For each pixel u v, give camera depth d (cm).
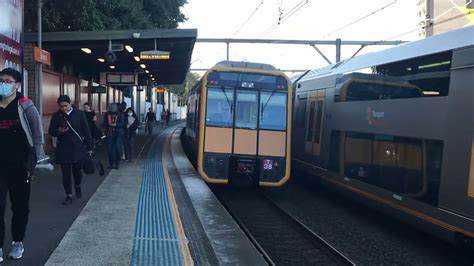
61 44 1563
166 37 1571
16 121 527
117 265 553
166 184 1141
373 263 797
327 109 1317
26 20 1677
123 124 1408
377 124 1020
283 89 1309
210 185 1539
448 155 769
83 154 890
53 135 865
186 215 867
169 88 7388
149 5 2641
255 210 1202
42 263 550
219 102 1288
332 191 1325
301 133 1544
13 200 548
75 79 2184
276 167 1289
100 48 1669
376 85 1040
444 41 827
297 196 1410
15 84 523
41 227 711
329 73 1349
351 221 1102
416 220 859
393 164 944
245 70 1299
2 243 540
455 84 770
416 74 889
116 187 1079
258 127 1288
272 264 723
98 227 718
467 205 719
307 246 888
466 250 852
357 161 1109
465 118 739
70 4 1599
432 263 802
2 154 525
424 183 832
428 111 835
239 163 1271
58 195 955
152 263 565
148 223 756
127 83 2475
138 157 1777
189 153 2022
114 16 2147
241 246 687
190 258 589
